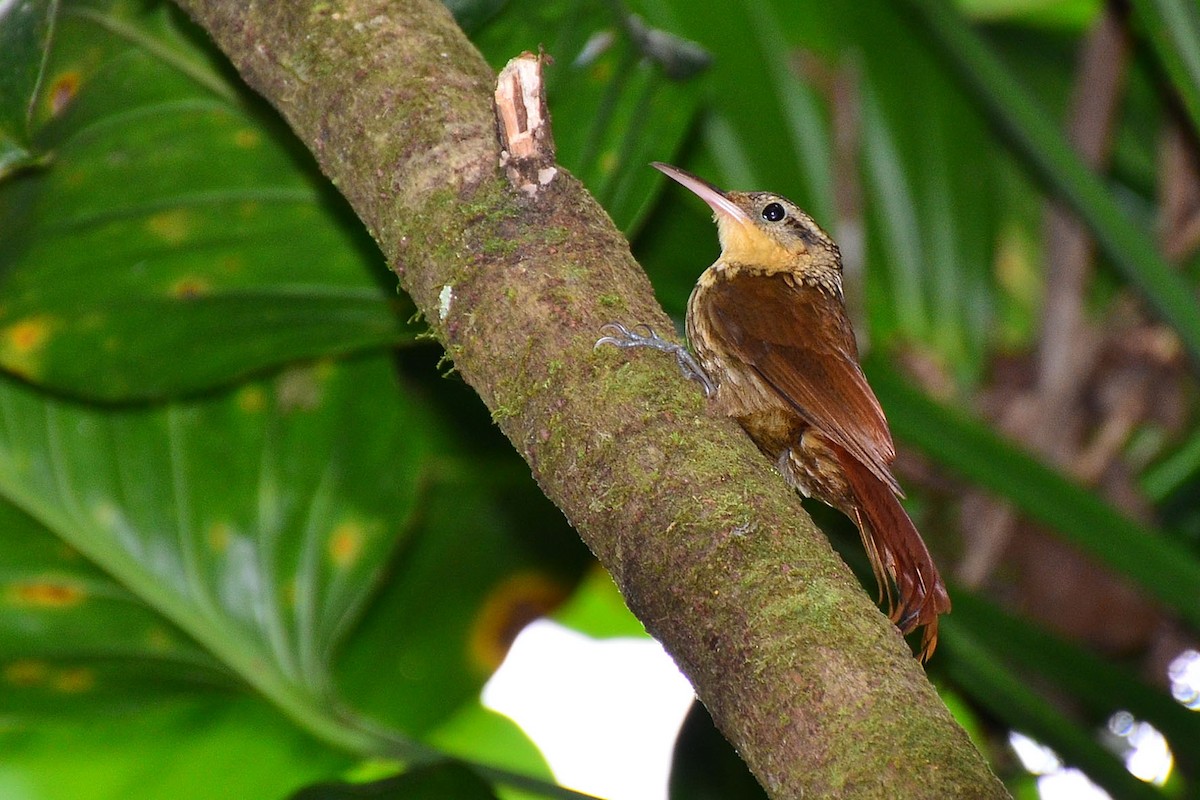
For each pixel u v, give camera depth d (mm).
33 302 7746
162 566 8625
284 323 8211
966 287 10852
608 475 4461
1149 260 8516
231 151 7340
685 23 10555
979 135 10805
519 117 4977
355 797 6242
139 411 8805
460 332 4895
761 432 7906
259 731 9336
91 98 6867
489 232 4922
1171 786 10891
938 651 8750
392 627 11047
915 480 10250
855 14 10422
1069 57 11656
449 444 11086
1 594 8469
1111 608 10078
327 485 8977
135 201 7414
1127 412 10453
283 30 5566
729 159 10797
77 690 8766
